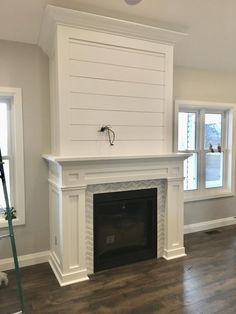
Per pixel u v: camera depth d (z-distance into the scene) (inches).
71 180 99.8
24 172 113.6
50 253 118.9
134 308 86.3
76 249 103.3
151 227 121.3
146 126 115.9
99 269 110.7
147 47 113.1
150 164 114.6
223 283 100.7
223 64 152.3
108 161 105.0
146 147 116.4
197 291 95.6
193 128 158.7
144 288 97.7
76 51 100.7
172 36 115.0
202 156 160.9
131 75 111.3
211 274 107.5
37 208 117.0
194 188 160.9
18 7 94.2
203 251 129.2
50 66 112.8
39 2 93.2
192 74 149.2
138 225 122.8
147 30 109.3
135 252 118.3
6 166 114.6
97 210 108.9
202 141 160.2
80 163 100.0
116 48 107.4
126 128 111.9
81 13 95.7
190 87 149.3
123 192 113.1
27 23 101.6
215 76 156.3
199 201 158.7
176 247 124.0
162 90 118.2
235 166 169.3
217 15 112.9
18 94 110.0
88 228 107.6
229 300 90.1
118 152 110.8
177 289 96.9
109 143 108.8
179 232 124.4
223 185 170.4
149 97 115.6
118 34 107.0
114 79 108.2
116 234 118.1
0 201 114.9
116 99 109.2
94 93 105.0
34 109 113.7
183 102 147.0
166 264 116.3
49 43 106.3
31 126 113.6
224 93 160.2
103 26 102.7
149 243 122.0
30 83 112.2
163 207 122.4
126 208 116.5
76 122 102.5
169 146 121.3
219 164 169.2
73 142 102.4
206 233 154.3
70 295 93.6
